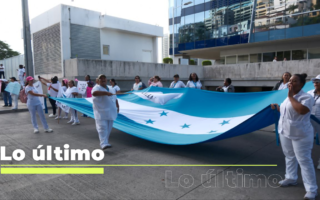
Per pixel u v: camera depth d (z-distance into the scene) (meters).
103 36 20.61
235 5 24.16
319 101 4.61
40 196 3.55
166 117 7.08
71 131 7.82
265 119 4.53
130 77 16.00
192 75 9.55
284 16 20.91
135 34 23.22
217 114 6.43
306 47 22.06
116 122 6.91
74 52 18.55
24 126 8.66
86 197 3.51
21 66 17.38
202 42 27.33
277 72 15.56
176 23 30.44
